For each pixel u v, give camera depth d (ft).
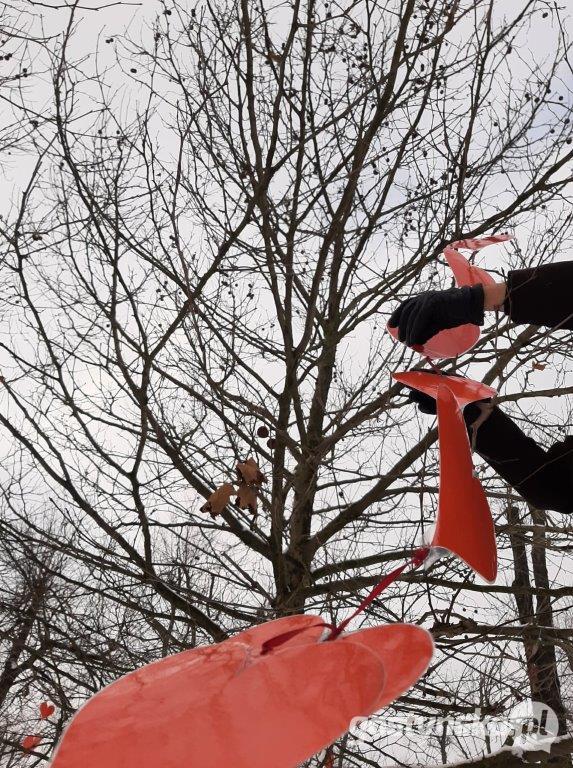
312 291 16.24
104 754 1.91
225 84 15.71
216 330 17.30
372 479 17.26
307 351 17.15
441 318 4.67
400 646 2.42
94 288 16.11
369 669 2.07
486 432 5.24
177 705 2.05
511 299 4.64
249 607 15.21
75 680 14.99
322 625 2.53
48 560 15.69
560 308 4.58
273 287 16.98
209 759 1.93
